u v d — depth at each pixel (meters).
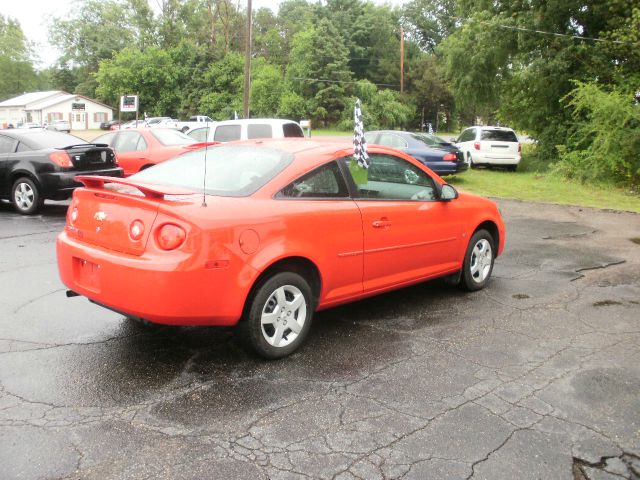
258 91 61.94
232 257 3.56
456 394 3.52
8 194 9.93
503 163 19.77
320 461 2.76
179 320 3.49
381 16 79.50
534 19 18.28
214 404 3.30
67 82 89.75
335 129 65.44
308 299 4.08
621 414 3.31
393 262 4.77
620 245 8.46
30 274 5.98
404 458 2.80
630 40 16.38
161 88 66.56
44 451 2.76
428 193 5.21
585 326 4.85
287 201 3.97
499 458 2.83
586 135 16.58
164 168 4.53
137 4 71.81
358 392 3.51
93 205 3.94
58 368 3.72
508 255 7.71
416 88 71.44
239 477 2.61
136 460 2.71
